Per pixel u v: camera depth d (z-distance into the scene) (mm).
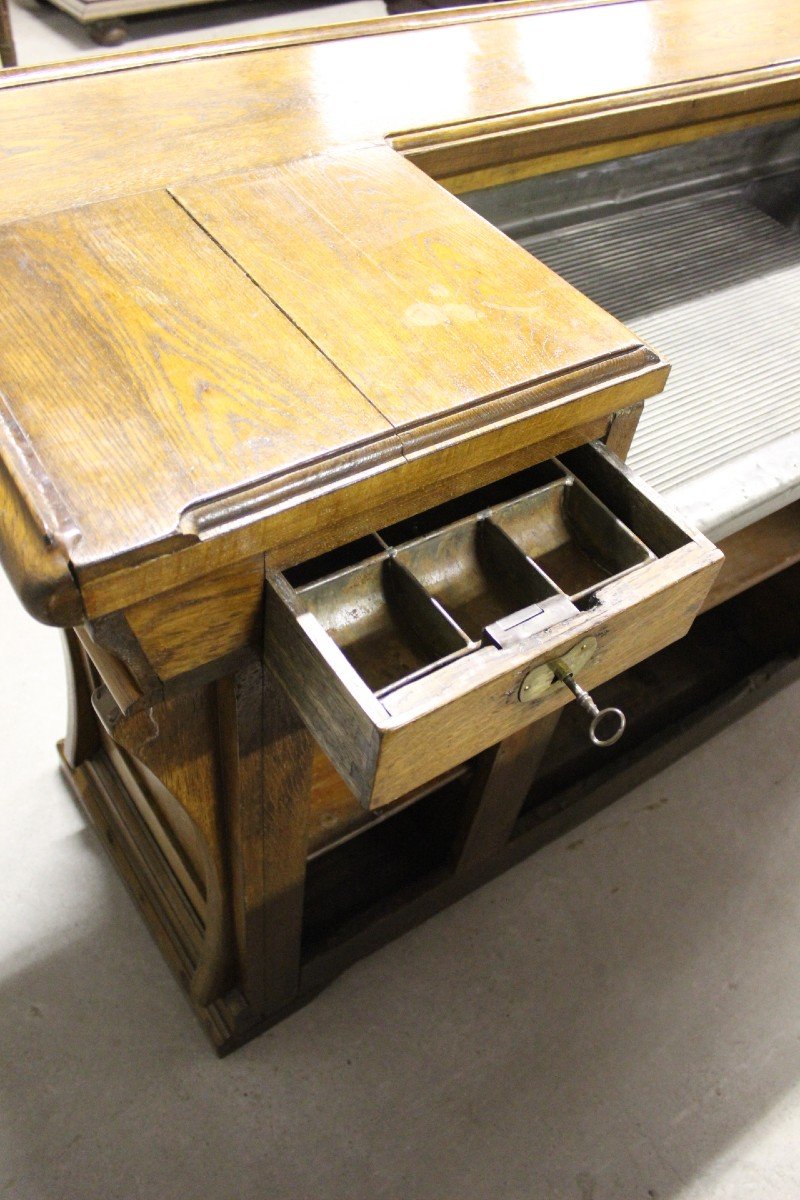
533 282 833
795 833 1653
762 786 1707
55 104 973
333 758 708
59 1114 1243
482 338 768
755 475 1069
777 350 1280
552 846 1583
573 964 1457
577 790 1525
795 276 1429
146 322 736
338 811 1162
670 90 1158
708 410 1162
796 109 1368
